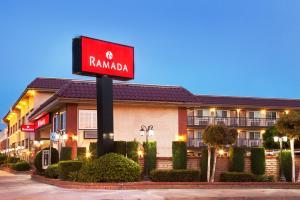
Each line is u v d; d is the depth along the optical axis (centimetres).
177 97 3397
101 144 2391
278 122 2647
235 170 2561
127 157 2448
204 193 2023
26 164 4309
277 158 2764
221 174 2508
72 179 2325
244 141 5875
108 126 2416
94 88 3178
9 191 2102
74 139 3069
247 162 2661
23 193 2006
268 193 2105
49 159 3052
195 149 5706
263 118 6072
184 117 3438
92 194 1934
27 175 3812
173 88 3481
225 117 5978
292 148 2644
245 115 6072
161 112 3388
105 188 2136
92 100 3095
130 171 2252
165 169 2464
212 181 2419
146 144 2603
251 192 2128
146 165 2558
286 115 2641
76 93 3080
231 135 2423
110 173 2203
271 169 2744
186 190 2144
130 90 3316
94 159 2373
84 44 2458
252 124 6012
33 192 2042
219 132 2386
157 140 3347
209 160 2441
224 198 1900
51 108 3519
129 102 3234
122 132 3269
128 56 2670
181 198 1839
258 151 2639
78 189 2148
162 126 3375
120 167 2223
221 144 2394
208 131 2409
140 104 3297
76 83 3170
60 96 3050
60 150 2983
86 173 2241
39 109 4006
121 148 2450
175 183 2220
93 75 2495
